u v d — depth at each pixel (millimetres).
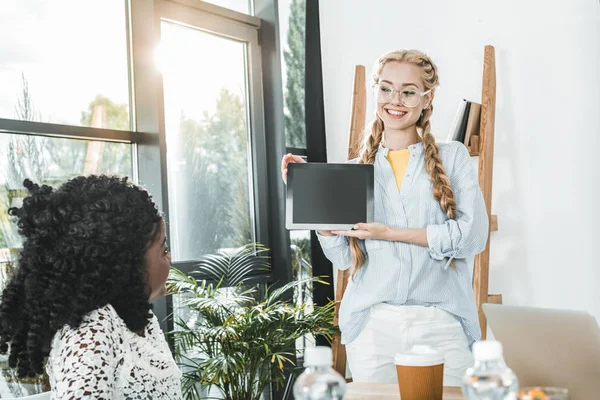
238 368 2867
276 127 3887
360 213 2162
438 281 2090
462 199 2135
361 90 3582
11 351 1269
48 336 1223
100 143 3148
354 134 3543
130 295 1284
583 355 1159
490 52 3336
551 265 3332
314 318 3240
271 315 3094
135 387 1260
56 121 2986
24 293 1239
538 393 926
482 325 3162
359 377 2143
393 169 2232
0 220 2744
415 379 1234
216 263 3510
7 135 2801
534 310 1210
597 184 3207
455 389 1432
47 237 1214
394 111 2193
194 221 3514
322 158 4172
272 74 3904
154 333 1421
